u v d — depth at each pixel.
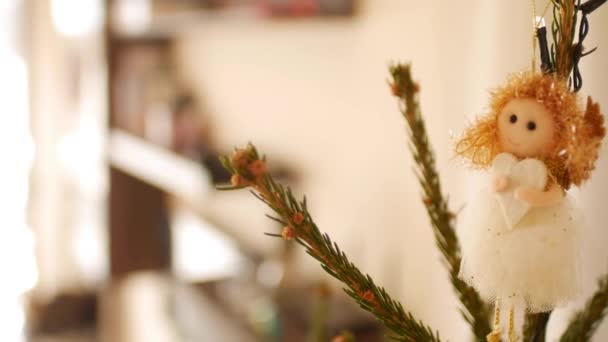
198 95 1.75
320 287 0.69
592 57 0.54
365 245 0.99
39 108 2.70
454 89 0.74
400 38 0.87
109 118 1.79
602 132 0.40
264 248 1.34
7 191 2.66
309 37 1.18
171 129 1.64
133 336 1.67
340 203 1.10
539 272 0.40
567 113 0.40
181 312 1.46
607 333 0.56
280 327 1.06
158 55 1.90
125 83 1.80
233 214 1.52
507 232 0.40
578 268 0.41
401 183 0.88
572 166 0.40
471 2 0.71
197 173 1.27
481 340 0.48
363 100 1.00
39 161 2.72
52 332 2.29
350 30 1.04
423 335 0.44
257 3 1.12
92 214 2.24
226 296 1.36
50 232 2.74
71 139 2.40
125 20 1.69
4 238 2.65
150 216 1.84
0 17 2.62
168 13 1.42
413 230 0.86
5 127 2.65
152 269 1.84
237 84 1.51
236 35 1.49
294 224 0.41
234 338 1.20
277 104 1.32
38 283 2.70
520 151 0.41
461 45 0.73
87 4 2.04
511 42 0.59
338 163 1.10
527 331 0.46
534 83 0.41
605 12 0.53
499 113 0.41
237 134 1.52
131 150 1.71
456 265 0.49
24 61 2.67
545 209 0.40
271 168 1.27
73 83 2.33
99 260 2.08
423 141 0.51
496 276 0.40
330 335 0.90
